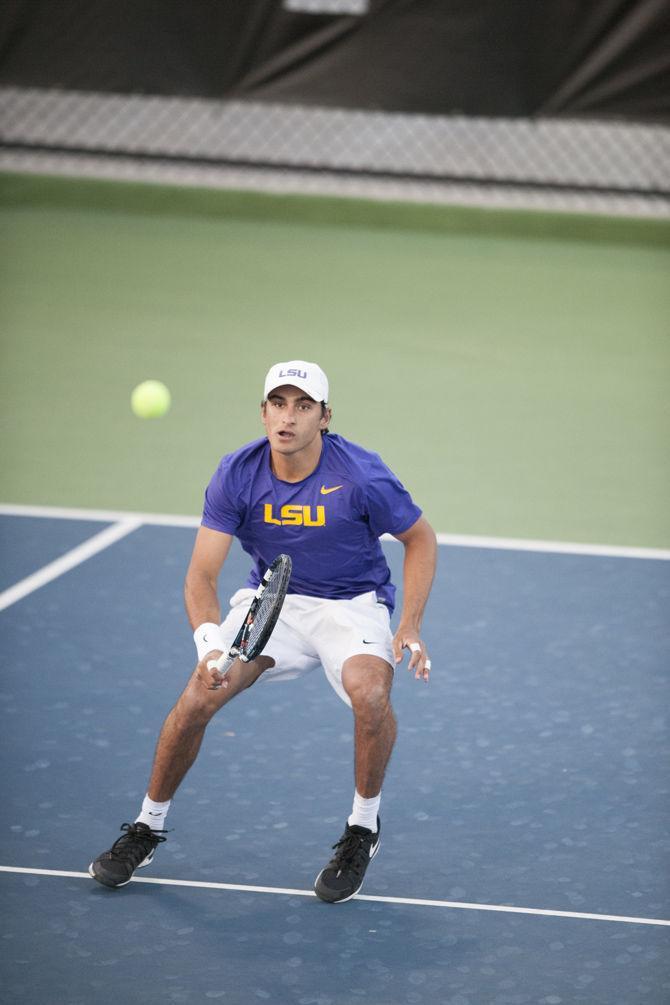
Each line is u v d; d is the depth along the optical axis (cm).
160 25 3869
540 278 3797
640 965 1102
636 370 3119
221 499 1233
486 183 4050
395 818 1334
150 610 1834
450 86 3841
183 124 4334
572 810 1354
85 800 1352
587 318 3478
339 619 1245
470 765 1443
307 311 3428
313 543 1240
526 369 3095
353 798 1365
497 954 1116
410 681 1638
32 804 1339
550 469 2503
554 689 1625
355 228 4238
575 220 4194
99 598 1866
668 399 2942
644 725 1540
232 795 1371
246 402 2817
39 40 3888
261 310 3416
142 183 4284
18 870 1225
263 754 1460
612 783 1409
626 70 3797
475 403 2864
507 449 2603
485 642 1752
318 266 3816
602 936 1143
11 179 4294
